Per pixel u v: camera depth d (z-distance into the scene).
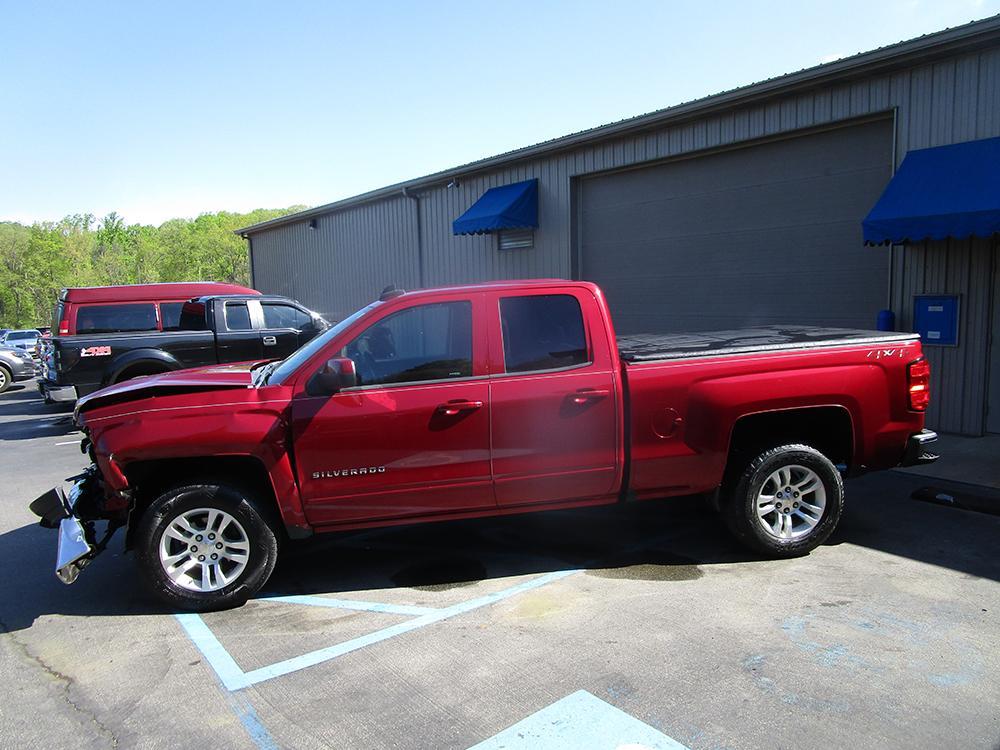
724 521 4.85
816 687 3.17
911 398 4.82
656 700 3.10
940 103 7.81
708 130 10.28
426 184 15.88
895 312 8.38
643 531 5.43
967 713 2.95
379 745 2.85
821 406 4.68
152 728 3.03
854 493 6.16
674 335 5.93
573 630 3.80
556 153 12.77
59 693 3.35
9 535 5.80
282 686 3.34
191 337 10.70
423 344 4.41
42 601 4.45
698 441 4.55
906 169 7.85
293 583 4.63
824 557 4.77
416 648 3.66
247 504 4.19
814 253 9.37
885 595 4.13
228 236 80.88
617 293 12.26
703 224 10.73
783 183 9.63
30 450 9.53
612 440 4.50
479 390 4.35
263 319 11.30
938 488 5.96
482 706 3.10
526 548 5.13
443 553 5.08
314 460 4.22
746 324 10.30
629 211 11.87
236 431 4.12
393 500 4.35
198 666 3.56
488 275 14.79
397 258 17.55
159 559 4.13
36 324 80.62
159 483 4.41
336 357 4.33
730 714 2.98
